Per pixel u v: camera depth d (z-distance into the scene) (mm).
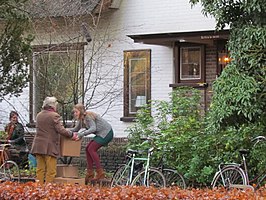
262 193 7891
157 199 7906
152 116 16766
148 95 18938
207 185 13711
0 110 20750
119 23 19344
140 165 13742
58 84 18188
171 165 14234
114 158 18188
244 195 7785
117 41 19359
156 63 18891
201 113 16328
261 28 11234
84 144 18938
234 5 11766
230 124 11719
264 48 11320
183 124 14633
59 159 15672
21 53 15867
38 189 8562
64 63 18141
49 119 12836
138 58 19156
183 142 14180
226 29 16203
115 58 19344
